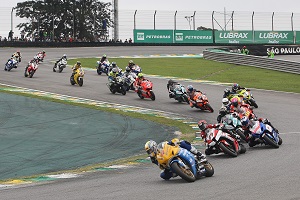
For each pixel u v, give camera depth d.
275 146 56.19
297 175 39.56
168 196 33.78
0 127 75.81
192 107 90.81
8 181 46.31
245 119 57.22
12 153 60.75
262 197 31.94
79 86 119.31
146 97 102.69
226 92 83.81
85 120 81.75
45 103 96.06
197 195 33.62
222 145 51.28
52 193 37.09
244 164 47.06
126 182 41.00
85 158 57.84
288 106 92.94
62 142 66.81
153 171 47.16
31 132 72.75
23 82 123.44
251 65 163.12
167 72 152.00
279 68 150.88
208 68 160.62
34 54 188.12
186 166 39.66
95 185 40.06
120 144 65.56
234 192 33.97
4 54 183.88
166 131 74.06
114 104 97.31
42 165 54.72
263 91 115.06
